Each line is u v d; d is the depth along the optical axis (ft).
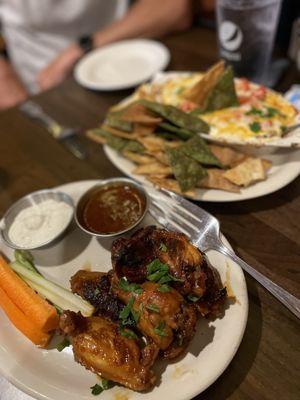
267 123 0.92
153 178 0.92
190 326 0.62
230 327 0.64
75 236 0.88
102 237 0.84
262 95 1.01
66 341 0.70
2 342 0.70
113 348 0.62
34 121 1.31
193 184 0.87
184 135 0.97
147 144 0.97
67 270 0.83
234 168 0.89
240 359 0.65
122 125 1.02
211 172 0.90
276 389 0.61
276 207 0.88
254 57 1.16
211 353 0.62
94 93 1.39
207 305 0.66
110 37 1.73
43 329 0.69
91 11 1.99
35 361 0.68
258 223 0.86
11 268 0.82
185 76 1.17
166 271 0.68
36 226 0.87
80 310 0.73
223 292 0.67
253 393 0.61
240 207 0.90
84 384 0.63
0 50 2.26
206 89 1.03
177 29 1.63
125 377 0.60
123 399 0.60
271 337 0.67
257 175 0.87
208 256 0.76
